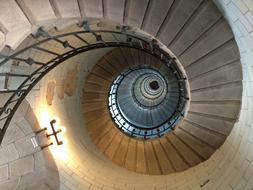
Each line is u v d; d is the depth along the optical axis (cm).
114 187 634
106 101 879
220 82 507
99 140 789
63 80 640
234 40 447
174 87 946
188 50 492
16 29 368
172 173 707
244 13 332
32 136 521
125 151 814
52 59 499
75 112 720
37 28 407
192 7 441
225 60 476
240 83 485
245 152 424
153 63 908
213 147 642
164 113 973
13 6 351
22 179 522
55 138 572
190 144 705
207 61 495
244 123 457
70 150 618
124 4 441
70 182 578
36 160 533
